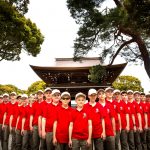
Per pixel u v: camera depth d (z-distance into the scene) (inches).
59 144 264.7
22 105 384.2
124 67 1120.2
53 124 270.4
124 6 663.8
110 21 657.6
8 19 916.6
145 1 598.5
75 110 264.1
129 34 792.3
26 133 367.6
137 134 379.2
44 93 324.8
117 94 358.6
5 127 411.5
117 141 340.2
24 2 1053.8
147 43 948.0
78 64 1433.3
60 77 1275.8
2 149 414.3
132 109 372.8
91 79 869.2
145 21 616.7
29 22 1109.7
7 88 1453.0
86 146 259.3
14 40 989.2
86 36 781.9
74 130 259.8
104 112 293.6
